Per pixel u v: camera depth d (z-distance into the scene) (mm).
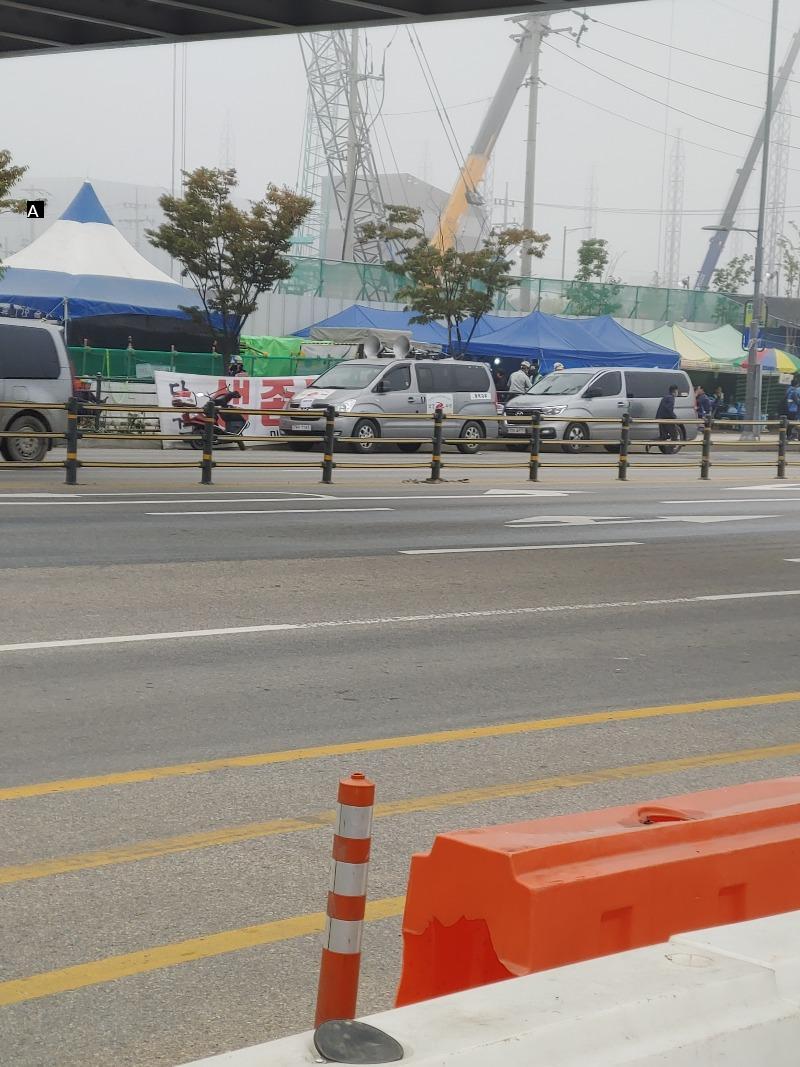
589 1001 2381
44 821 5547
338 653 9195
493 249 46031
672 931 3094
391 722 7410
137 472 22531
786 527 18344
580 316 57469
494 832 3146
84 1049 3660
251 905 4746
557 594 12109
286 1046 2258
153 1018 3865
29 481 19812
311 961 4305
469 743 7039
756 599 12352
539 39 60844
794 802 3598
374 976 4277
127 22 21672
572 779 6426
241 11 20531
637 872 3027
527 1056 2232
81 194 41188
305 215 38844
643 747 7109
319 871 5098
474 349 44719
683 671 9164
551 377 36812
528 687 8438
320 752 6730
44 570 12000
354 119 78188
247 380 31250
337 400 31109
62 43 23547
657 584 12961
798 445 28969
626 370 36344
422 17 20547
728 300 60906
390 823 5684
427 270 44469
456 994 2416
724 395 55094
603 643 10008
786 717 7961
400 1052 2199
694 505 21078
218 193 39000
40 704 7453
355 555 13852
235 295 39375
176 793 5980
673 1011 2387
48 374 21922
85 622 9836
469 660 9172
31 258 38562
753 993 2482
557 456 33438
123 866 5078
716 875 3195
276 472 23875
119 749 6641
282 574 12445
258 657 8945
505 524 17234
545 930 2861
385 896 4922
